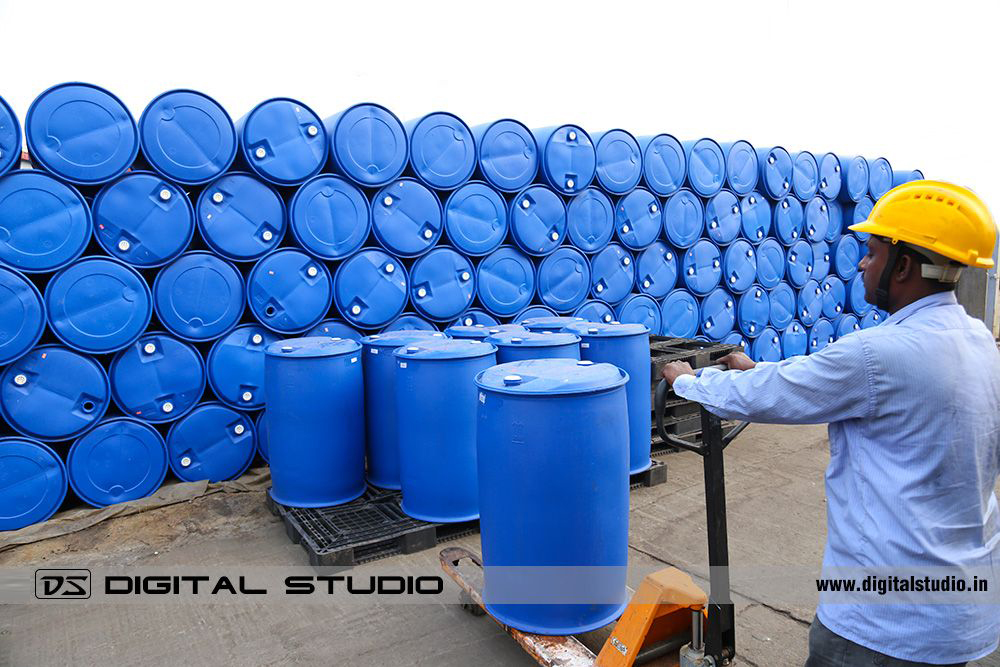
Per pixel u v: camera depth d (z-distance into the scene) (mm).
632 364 4238
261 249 4383
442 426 3529
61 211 3738
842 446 1616
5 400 3711
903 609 1487
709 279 6484
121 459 4074
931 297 1567
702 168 6238
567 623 2557
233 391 4402
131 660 2684
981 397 1484
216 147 4145
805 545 3590
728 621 2035
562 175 5430
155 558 3549
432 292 5004
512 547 2555
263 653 2729
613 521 2584
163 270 4102
